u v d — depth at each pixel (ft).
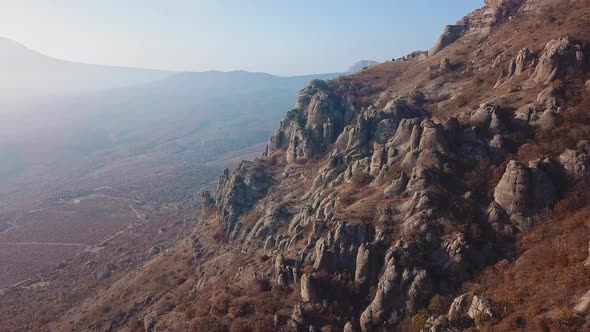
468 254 190.90
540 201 198.39
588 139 210.79
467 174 226.17
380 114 352.28
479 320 150.82
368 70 556.92
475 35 473.67
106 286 425.69
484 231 200.44
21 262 615.16
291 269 219.82
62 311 396.98
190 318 227.61
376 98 443.73
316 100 437.58
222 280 276.21
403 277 188.14
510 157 223.71
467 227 201.36
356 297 197.57
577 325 120.98
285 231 301.22
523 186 199.11
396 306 185.78
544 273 157.48
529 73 282.77
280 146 466.70
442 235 200.64
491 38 427.74
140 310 320.09
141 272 387.96
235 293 228.02
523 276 165.68
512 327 138.10
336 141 400.26
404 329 178.91
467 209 208.23
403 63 553.64
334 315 192.44
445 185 222.69
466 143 241.55
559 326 123.65
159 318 250.98
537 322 129.18
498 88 303.68
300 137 422.00
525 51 298.56
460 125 248.52
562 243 169.27
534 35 340.59
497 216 201.98
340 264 210.79
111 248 639.76
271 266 239.71
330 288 202.08
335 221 229.25
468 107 306.76
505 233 197.88
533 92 260.01
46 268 580.30
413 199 217.56
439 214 207.62
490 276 180.45
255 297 216.74
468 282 184.03
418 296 184.24
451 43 494.18
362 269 200.44
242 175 407.23
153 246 593.01
